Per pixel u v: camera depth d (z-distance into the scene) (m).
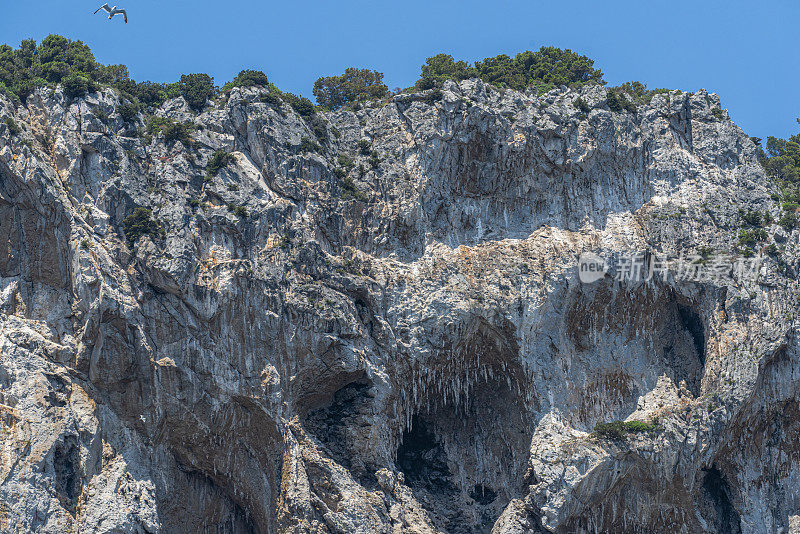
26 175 141.50
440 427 163.88
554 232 165.25
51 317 141.25
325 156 161.75
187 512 147.88
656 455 156.12
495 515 159.88
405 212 161.12
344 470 149.12
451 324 155.75
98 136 148.62
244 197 153.25
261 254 150.62
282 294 148.88
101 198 146.00
